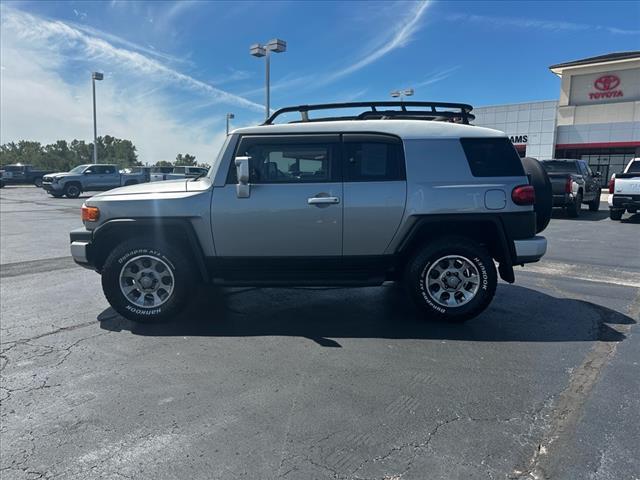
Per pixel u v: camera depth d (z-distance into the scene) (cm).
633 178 1333
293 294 579
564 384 334
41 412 301
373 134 456
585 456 250
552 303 539
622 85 3503
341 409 302
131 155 8675
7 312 512
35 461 251
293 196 446
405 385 334
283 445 263
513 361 375
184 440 269
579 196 1506
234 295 576
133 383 341
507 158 459
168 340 427
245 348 407
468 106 509
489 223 452
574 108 3662
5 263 783
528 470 240
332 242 453
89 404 311
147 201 452
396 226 450
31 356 391
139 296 468
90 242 470
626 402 307
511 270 465
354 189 448
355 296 570
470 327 457
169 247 457
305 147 454
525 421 285
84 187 2605
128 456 255
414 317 488
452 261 457
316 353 395
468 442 264
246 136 457
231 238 452
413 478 235
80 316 498
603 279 662
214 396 321
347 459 250
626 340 421
